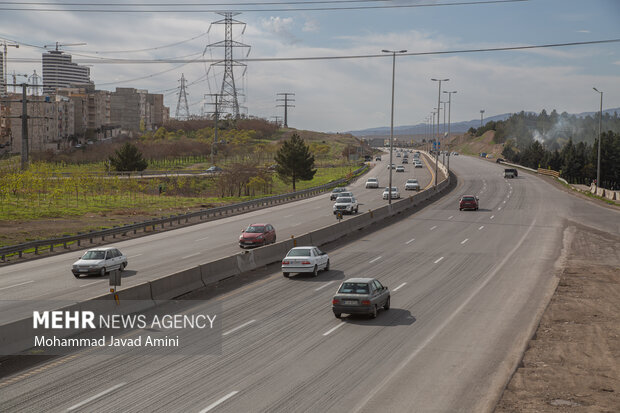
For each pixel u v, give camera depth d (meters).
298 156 97.69
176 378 14.38
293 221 55.34
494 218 55.81
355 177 120.69
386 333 18.64
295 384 13.95
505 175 112.38
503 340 17.91
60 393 13.38
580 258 34.25
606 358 16.20
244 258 30.70
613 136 149.50
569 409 12.52
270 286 26.69
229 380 14.23
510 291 25.31
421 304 22.92
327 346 17.17
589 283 27.12
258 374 14.67
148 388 13.68
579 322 20.23
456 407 12.58
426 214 59.84
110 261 30.78
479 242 40.84
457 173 125.94
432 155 192.75
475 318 20.67
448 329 19.16
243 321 20.25
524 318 20.69
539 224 51.06
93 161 139.50
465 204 62.91
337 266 32.19
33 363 15.70
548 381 14.29
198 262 33.78
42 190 77.88
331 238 42.34
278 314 21.28
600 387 13.92
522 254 35.66
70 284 28.09
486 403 12.82
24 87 81.94
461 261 33.16
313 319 20.52
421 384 13.98
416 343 17.50
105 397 13.10
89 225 54.38
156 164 145.75
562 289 25.77
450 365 15.46
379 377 14.47
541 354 16.52
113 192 86.75
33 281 29.19
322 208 68.31
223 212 64.69
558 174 116.50
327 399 12.99
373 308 20.33
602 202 70.62
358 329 19.12
